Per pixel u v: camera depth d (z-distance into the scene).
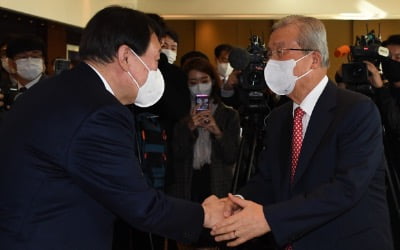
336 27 8.10
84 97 1.25
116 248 1.94
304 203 1.47
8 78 3.01
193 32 8.70
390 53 2.42
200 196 2.84
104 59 1.33
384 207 1.58
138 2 6.46
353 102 1.55
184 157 2.80
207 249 2.84
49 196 1.22
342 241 1.53
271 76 1.69
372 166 1.49
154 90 1.50
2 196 1.24
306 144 1.58
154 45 1.42
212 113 2.93
